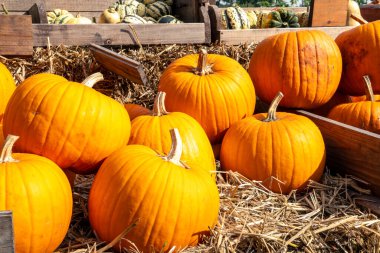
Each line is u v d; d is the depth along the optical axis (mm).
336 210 1221
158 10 2387
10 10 2094
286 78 1459
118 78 1690
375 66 1525
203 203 1009
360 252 1093
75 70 1627
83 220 1116
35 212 928
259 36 1831
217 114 1360
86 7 2637
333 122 1374
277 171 1244
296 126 1274
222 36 1776
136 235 980
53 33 1590
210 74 1403
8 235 809
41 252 959
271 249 1052
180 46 1747
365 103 1450
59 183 977
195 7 1938
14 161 967
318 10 1950
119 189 989
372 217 1177
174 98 1374
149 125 1202
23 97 1068
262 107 1686
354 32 1564
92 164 1108
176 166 1027
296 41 1471
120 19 2346
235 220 1128
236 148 1284
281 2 6746
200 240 1033
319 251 1079
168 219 976
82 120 1059
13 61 1540
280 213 1181
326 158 1403
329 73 1473
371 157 1267
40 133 1042
